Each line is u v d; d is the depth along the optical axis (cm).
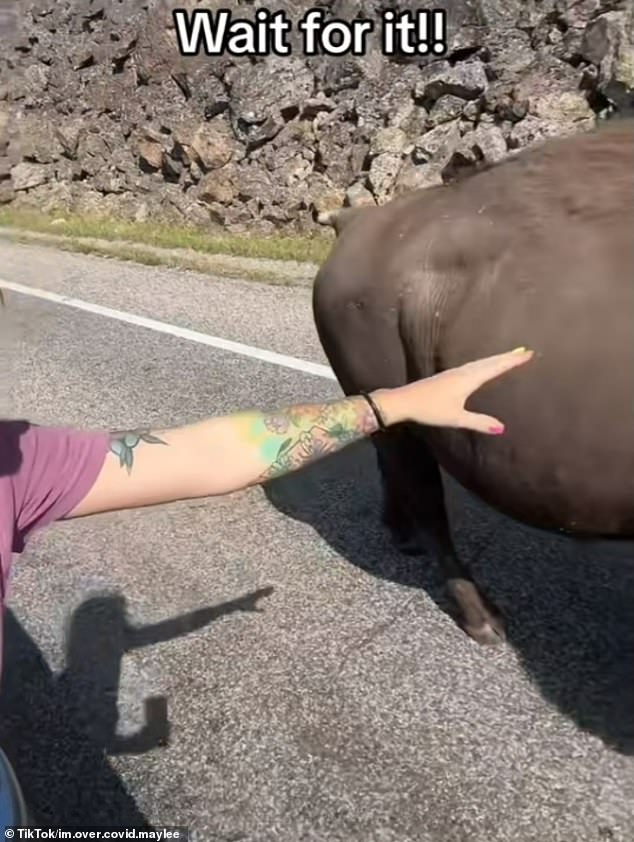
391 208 207
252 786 196
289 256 629
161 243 712
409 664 223
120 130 837
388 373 204
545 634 227
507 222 174
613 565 248
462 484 198
